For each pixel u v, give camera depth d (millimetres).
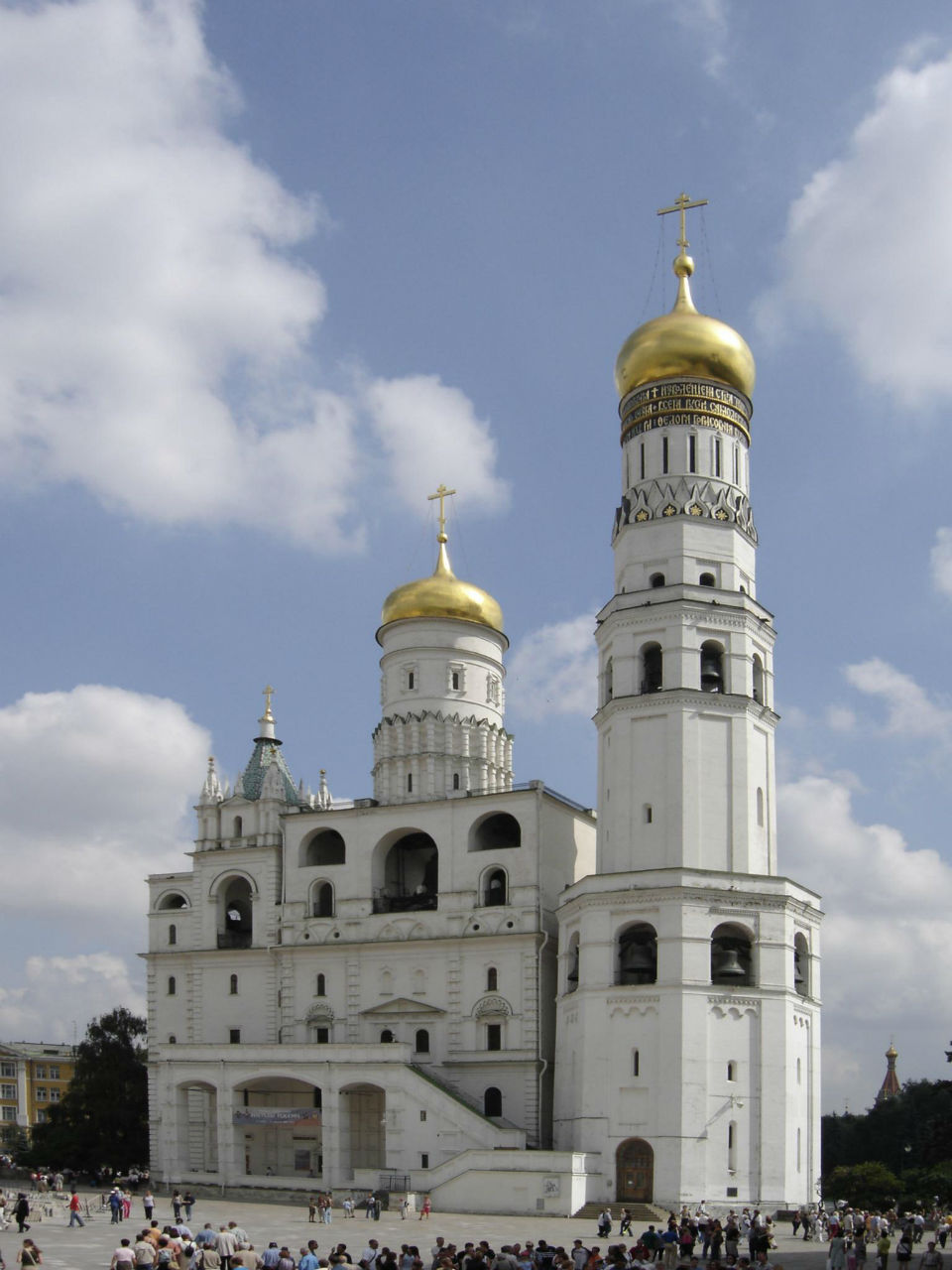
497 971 95438
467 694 109250
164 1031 107250
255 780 111312
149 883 111125
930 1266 49375
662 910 82875
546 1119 93125
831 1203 97688
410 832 102562
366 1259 40812
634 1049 81688
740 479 95312
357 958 100625
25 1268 46344
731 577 91875
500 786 110125
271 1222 75125
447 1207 82188
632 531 93500
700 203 99438
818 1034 88312
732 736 88500
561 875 99312
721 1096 80250
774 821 90500
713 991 81562
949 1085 80500
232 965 105750
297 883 104438
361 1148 96688
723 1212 78125
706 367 94562
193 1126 102562
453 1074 95000
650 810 87562
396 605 110875
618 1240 67125
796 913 86250
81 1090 115812
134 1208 85938
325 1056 92500
